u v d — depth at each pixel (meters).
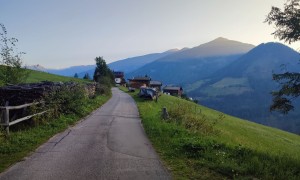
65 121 20.06
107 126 19.91
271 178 9.45
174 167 10.52
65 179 9.09
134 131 18.09
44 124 17.77
